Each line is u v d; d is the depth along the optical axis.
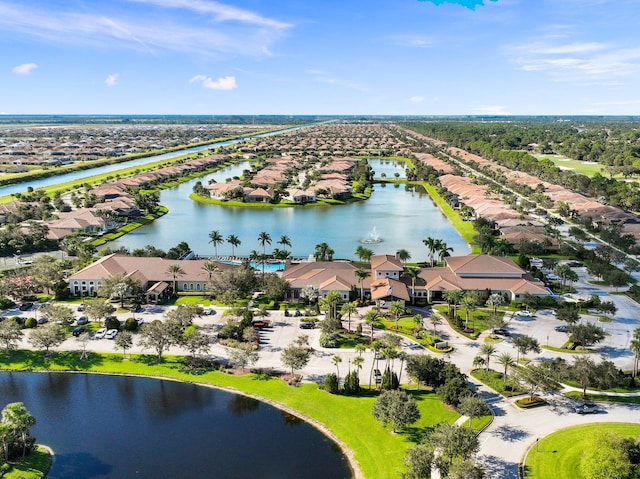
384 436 100.75
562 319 145.62
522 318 156.00
